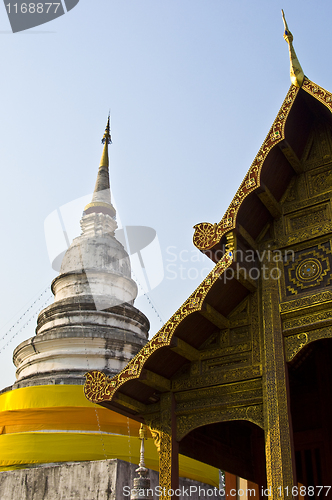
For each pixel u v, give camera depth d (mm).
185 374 10086
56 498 15805
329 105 9836
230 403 9383
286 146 10172
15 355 23797
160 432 9766
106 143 31766
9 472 16875
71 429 18312
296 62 10344
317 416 11922
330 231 9859
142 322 24875
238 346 9852
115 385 9672
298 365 11523
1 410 19312
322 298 9328
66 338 22094
